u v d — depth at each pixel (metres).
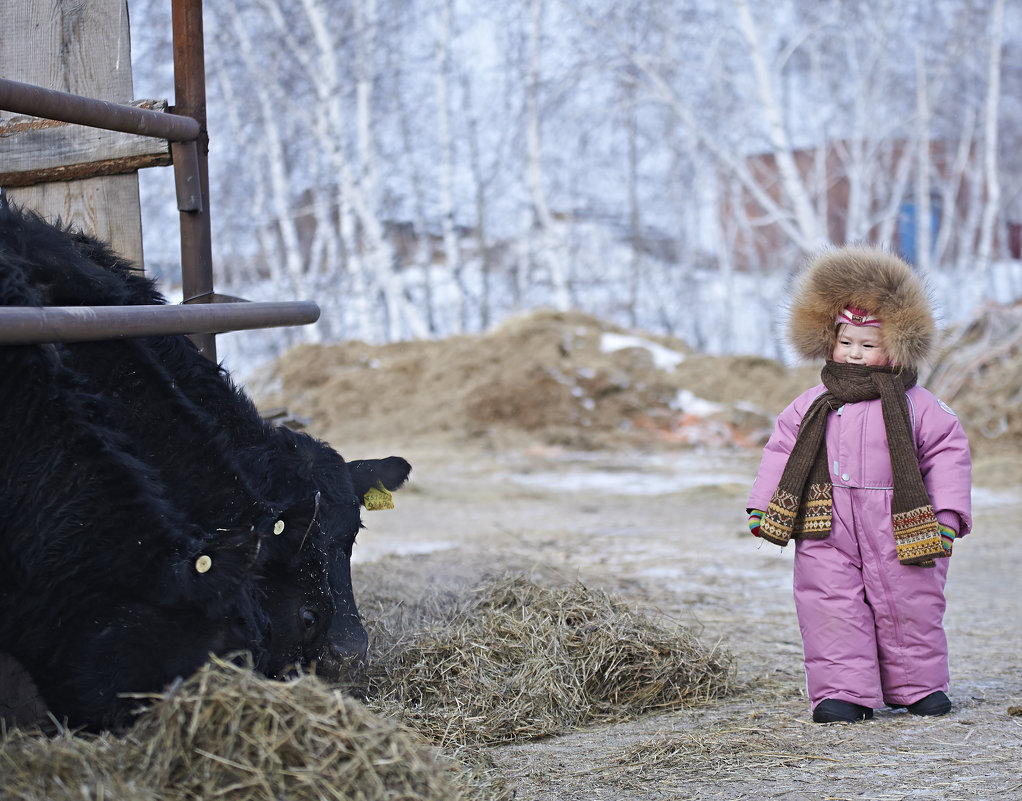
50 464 2.85
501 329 19.75
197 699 2.25
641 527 9.13
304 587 3.19
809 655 3.68
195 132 4.13
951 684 4.13
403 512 10.12
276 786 2.16
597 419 16.84
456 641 3.97
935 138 31.23
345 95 22.83
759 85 21.19
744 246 32.62
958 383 15.33
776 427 3.92
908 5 27.30
